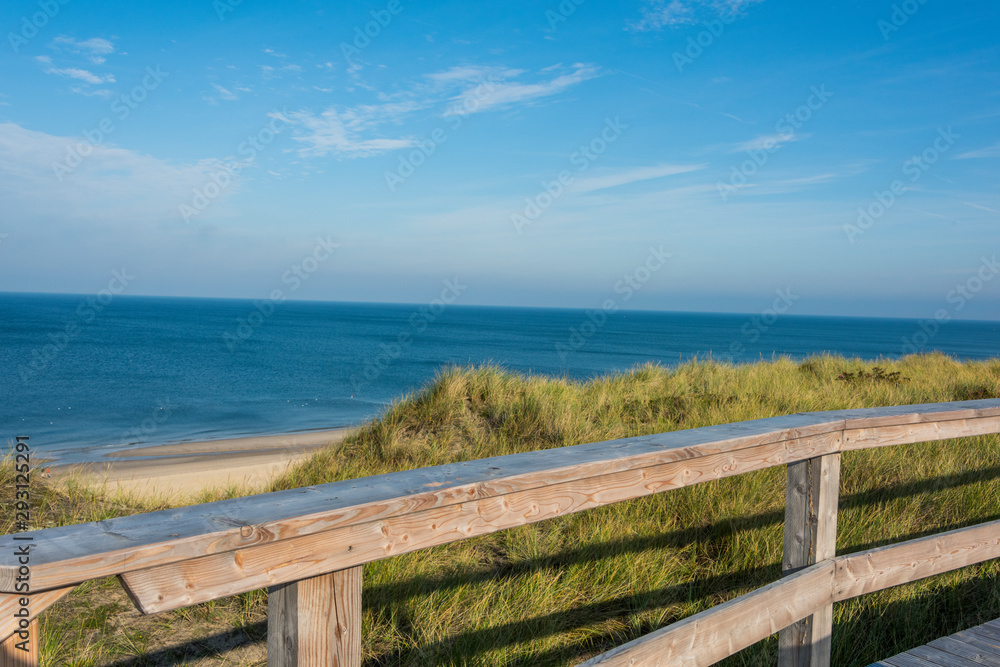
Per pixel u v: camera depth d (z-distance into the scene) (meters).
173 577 1.06
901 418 2.65
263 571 1.15
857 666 3.04
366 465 6.27
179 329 87.06
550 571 3.60
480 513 1.50
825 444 2.39
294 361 48.12
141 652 2.79
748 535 3.97
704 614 1.90
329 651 1.27
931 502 4.70
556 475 1.64
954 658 2.55
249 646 2.92
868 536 4.06
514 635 3.06
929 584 3.64
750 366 12.33
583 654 3.01
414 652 2.91
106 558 0.98
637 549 3.85
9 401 26.69
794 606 2.22
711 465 2.05
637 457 1.83
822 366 13.24
